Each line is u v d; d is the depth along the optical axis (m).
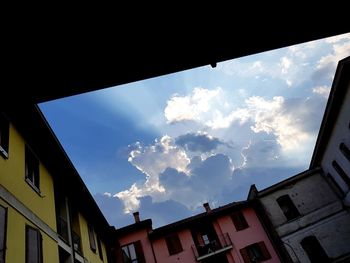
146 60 3.03
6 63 2.75
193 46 3.03
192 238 21.78
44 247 7.81
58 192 11.08
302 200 21.03
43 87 3.05
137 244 21.53
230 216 22.38
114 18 2.61
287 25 3.15
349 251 18.77
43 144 9.47
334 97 16.34
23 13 2.44
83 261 11.28
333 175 20.20
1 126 7.50
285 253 19.67
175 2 2.62
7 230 6.00
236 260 20.58
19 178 7.52
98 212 14.84
